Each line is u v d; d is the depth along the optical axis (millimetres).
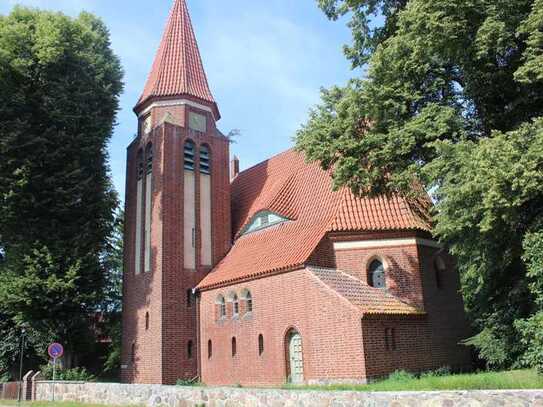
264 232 28969
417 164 17953
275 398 13695
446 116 17062
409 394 11102
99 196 31531
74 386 22484
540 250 14680
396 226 23312
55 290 27422
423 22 16359
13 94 29094
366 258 23438
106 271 31203
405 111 18453
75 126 30844
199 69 33781
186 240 29453
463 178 15102
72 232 29922
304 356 21781
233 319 26000
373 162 18688
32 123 29875
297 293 22672
